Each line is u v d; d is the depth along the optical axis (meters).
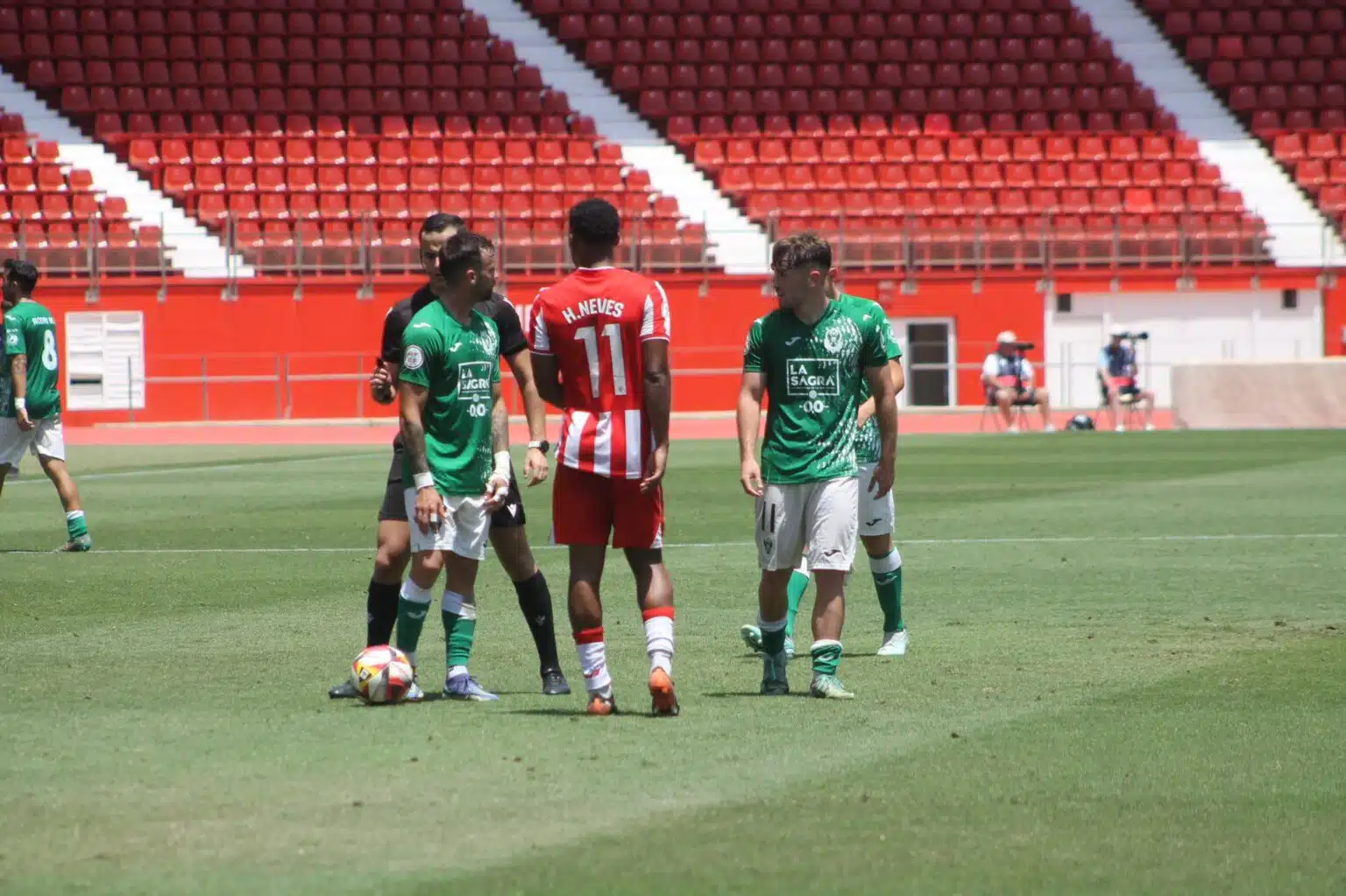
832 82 138.38
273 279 115.44
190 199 122.12
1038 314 122.44
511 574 24.81
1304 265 124.81
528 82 136.25
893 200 128.50
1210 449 82.62
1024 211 128.50
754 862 15.52
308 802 17.70
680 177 131.00
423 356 23.25
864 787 18.41
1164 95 141.12
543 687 24.77
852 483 24.08
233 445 94.75
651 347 22.14
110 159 124.94
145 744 20.69
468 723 22.08
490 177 127.31
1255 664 26.70
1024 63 141.00
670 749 20.39
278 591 36.44
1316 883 14.91
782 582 24.31
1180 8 145.25
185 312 114.81
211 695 24.25
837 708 23.19
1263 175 134.88
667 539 46.50
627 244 118.50
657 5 140.75
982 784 18.56
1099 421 111.69
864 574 39.06
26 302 43.56
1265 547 43.66
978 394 121.31
